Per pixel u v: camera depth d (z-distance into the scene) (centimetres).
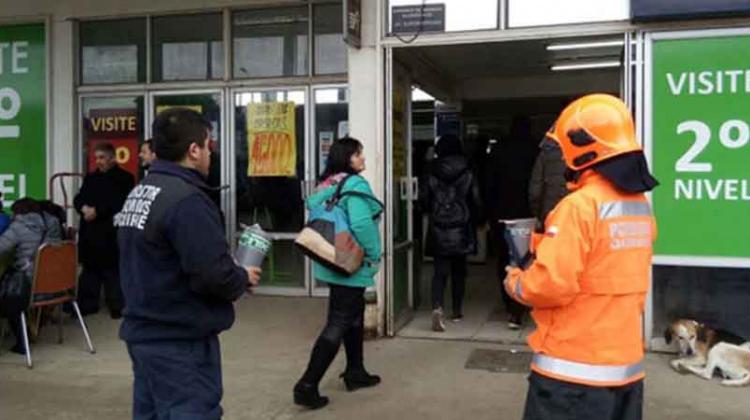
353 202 461
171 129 304
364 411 466
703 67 557
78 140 898
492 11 603
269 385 521
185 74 870
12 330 643
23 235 587
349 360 502
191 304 298
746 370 508
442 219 656
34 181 909
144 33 878
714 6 538
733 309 557
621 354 266
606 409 264
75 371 560
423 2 618
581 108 271
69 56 888
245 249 320
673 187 564
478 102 1047
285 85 838
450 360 573
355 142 482
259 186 850
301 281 842
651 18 552
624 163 263
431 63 817
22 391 513
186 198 294
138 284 300
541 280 257
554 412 267
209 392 305
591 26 579
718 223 558
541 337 273
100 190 727
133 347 304
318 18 830
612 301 264
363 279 470
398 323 664
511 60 808
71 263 603
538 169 600
